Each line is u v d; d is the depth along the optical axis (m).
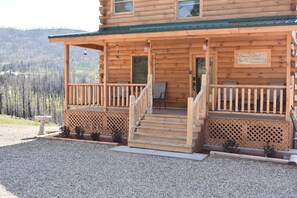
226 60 12.05
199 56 12.59
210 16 12.05
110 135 11.61
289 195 5.83
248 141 9.66
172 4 12.66
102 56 15.42
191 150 9.09
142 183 6.46
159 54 13.26
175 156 8.75
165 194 5.82
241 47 11.79
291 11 10.91
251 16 11.41
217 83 12.19
